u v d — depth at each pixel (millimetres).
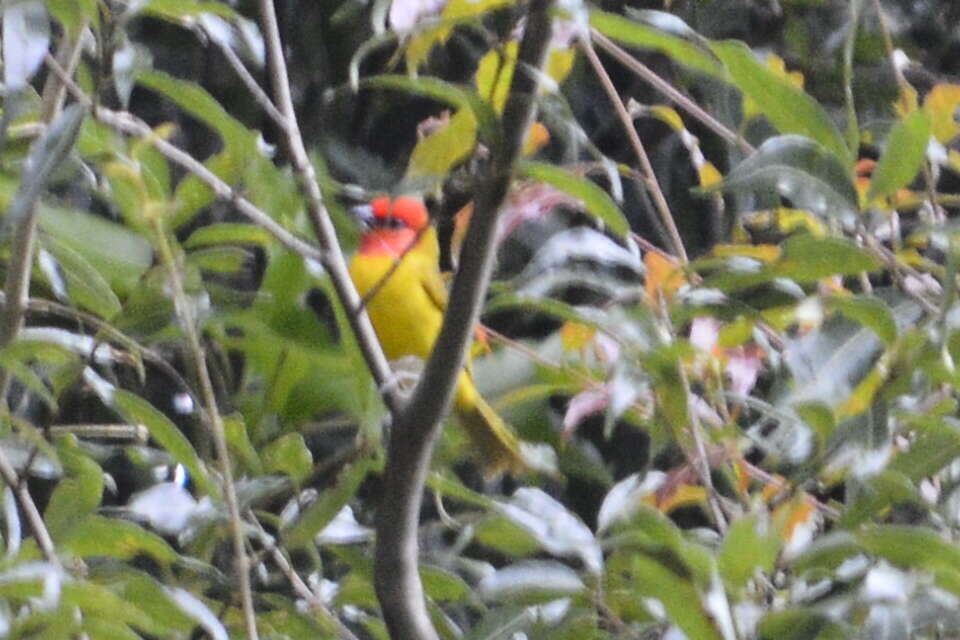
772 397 4730
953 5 7828
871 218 4488
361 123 7719
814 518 5078
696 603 3641
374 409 4473
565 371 5160
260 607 5508
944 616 3889
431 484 4586
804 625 3730
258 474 4895
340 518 5168
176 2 3996
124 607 3875
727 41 4094
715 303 4359
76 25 3768
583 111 7730
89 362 4684
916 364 4059
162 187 4555
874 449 4020
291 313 4602
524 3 3920
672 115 5789
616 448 7258
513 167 3664
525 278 4656
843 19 6891
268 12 4207
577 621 4148
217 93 7434
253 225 4766
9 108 3678
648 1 7254
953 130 5227
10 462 5039
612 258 4641
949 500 4734
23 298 4770
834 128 4098
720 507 4855
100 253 4969
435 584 4891
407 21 4141
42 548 4496
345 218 4801
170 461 5336
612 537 4004
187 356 4828
